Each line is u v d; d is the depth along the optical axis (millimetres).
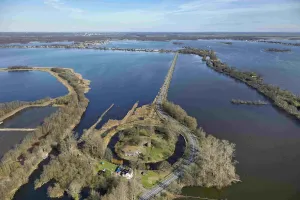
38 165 101250
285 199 83938
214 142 104688
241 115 154875
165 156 104750
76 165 94562
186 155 104750
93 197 78750
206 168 89562
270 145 119312
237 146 118312
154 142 113250
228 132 132375
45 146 109125
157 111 155500
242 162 105000
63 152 102188
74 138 117812
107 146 113875
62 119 135375
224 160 93812
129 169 94062
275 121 145875
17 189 87688
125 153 105250
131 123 137500
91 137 112000
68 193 83562
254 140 124062
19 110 163375
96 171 94688
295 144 120188
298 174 96938
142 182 88688
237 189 88562
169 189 85438
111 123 138125
